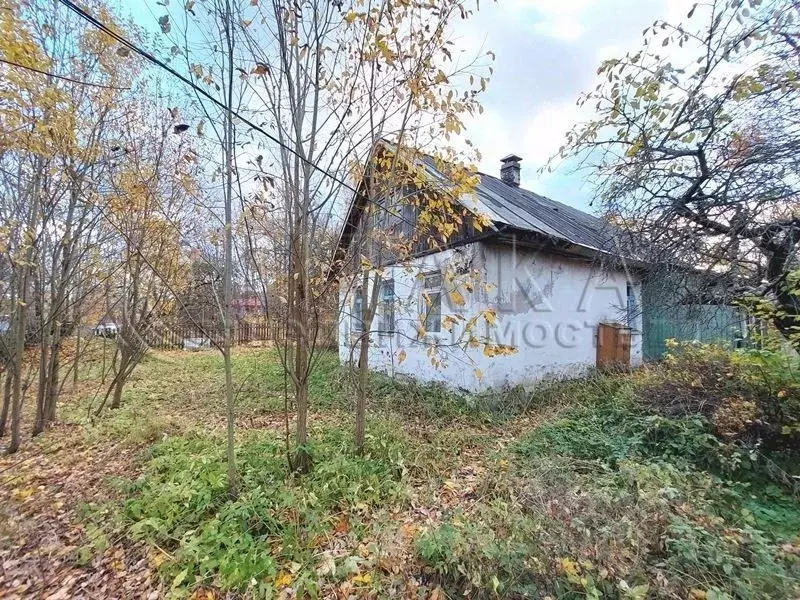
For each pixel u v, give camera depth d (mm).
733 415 3287
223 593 2113
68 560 2502
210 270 4219
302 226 3396
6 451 4555
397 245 4090
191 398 6672
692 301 3957
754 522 2412
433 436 4438
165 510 2818
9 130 3998
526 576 1932
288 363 3822
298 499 2889
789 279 2986
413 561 2229
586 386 6098
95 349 7734
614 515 2338
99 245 5730
